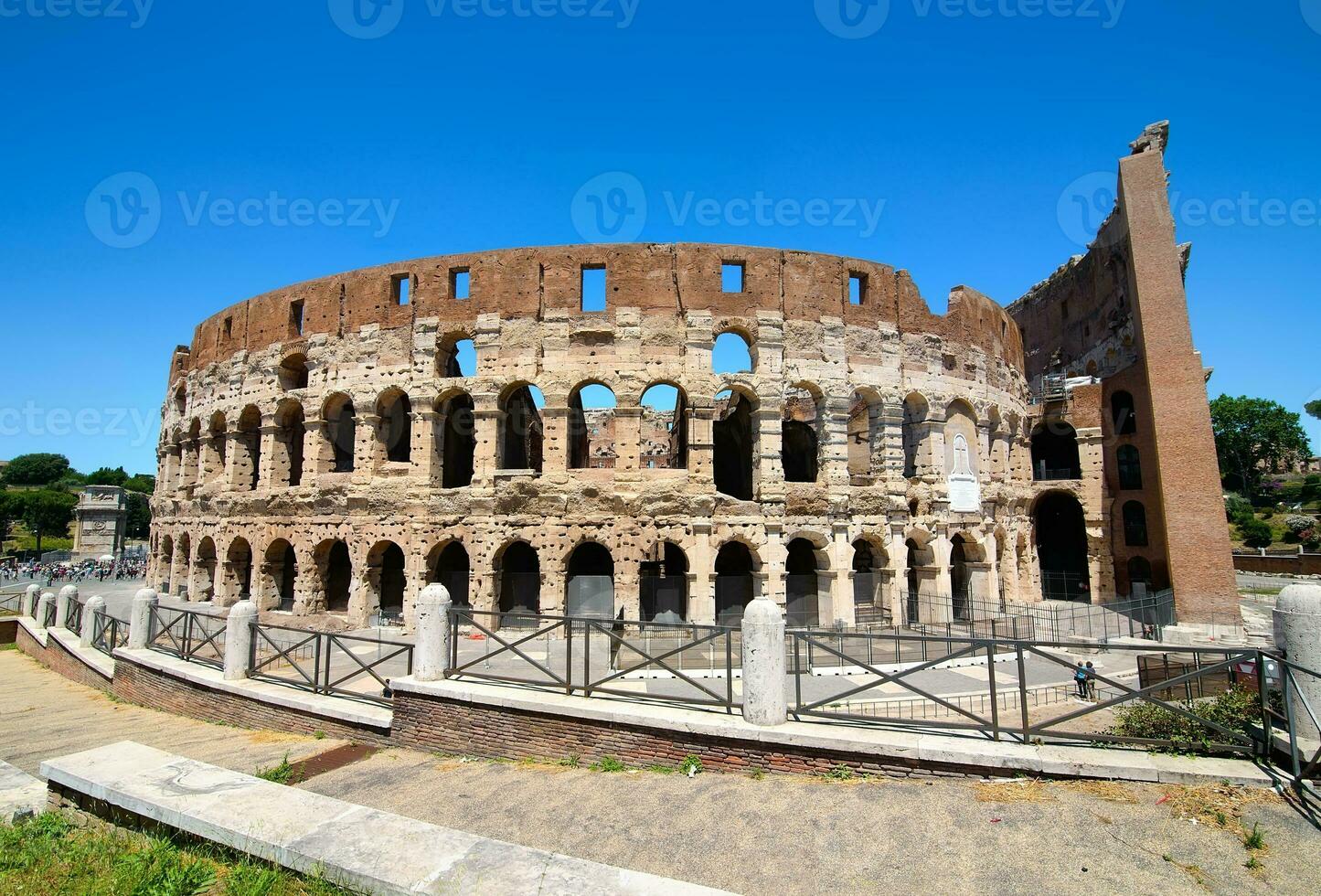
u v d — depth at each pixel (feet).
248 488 165.07
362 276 148.77
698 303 136.77
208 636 87.25
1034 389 228.22
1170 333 148.77
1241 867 36.24
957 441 156.46
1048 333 226.79
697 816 45.34
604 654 90.12
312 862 28.94
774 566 132.26
